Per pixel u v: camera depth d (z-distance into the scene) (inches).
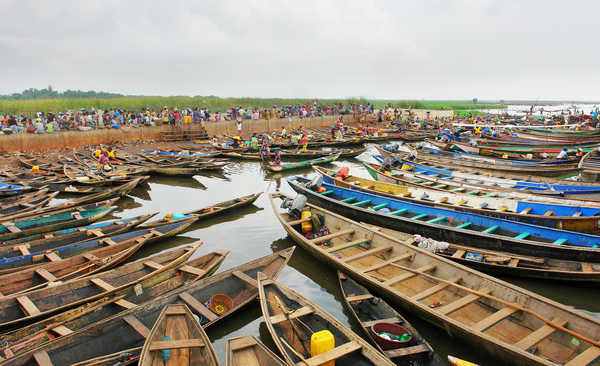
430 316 314.0
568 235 417.7
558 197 602.5
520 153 1088.8
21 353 260.7
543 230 435.5
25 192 707.4
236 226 588.4
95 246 462.3
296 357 264.5
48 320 311.0
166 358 262.8
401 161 928.3
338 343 280.4
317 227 510.9
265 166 1013.2
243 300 352.5
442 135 1509.6
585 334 277.9
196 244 448.5
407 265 409.1
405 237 492.1
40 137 1144.8
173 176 924.0
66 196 758.5
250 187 858.8
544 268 391.2
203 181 917.2
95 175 823.7
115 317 295.4
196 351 265.4
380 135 1708.9
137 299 359.3
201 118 1615.4
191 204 717.9
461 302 319.6
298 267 458.6
